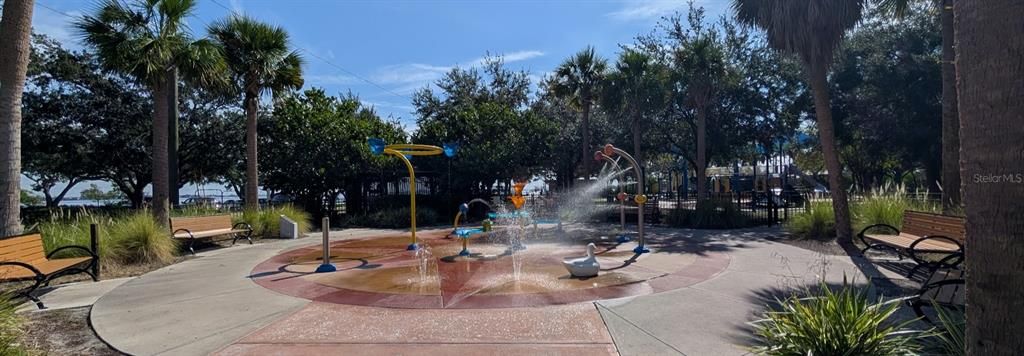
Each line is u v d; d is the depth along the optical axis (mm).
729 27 22531
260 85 14516
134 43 10164
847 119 23109
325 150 16688
